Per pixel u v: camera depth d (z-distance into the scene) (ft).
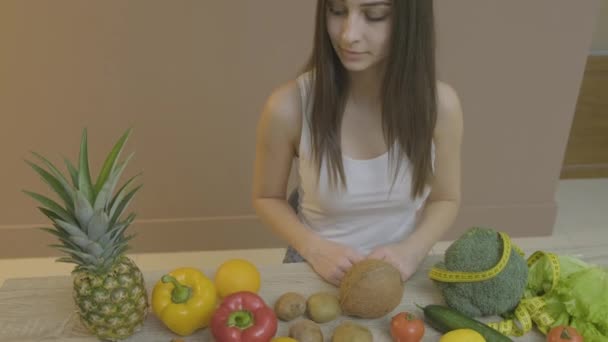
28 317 3.33
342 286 3.32
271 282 3.64
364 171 4.12
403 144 4.00
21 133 7.11
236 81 7.05
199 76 6.98
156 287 3.25
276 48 6.89
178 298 3.13
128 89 6.98
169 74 6.93
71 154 7.33
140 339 3.20
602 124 9.51
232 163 7.60
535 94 7.48
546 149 7.91
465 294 3.26
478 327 3.09
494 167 7.99
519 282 3.22
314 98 3.99
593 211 9.04
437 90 4.09
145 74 6.91
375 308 3.20
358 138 4.11
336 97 3.91
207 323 3.22
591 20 7.02
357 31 3.32
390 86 3.71
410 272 3.77
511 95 7.45
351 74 3.92
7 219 7.68
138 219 7.83
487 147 7.82
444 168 4.40
